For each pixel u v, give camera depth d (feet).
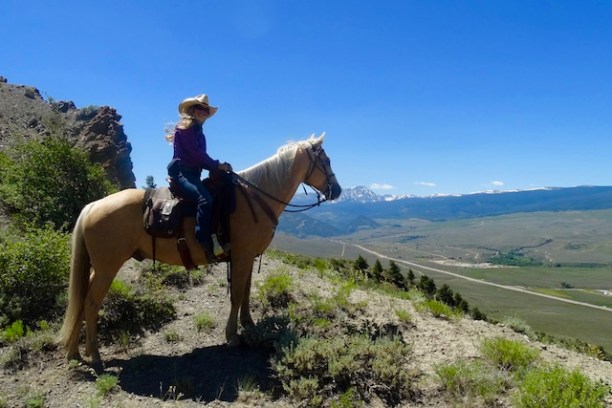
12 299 20.51
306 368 16.52
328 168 20.86
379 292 31.22
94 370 17.07
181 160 17.30
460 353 18.94
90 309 17.43
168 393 15.88
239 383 16.31
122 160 73.61
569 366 19.12
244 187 18.37
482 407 15.20
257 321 21.04
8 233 29.99
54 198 35.27
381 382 16.30
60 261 22.57
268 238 18.88
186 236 17.43
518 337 22.84
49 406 15.02
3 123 78.48
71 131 79.15
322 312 22.40
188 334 20.36
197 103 17.39
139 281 25.41
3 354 17.69
